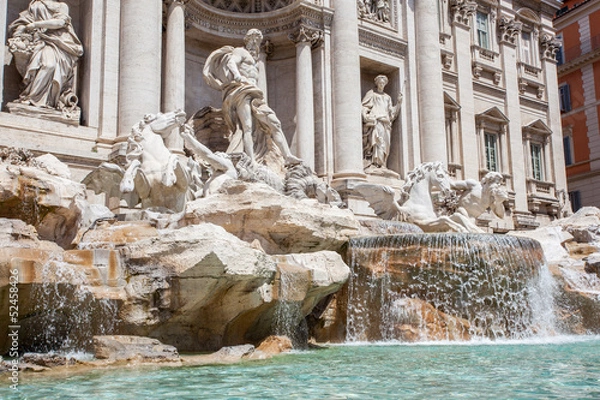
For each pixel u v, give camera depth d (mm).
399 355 11453
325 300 15219
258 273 10992
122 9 21641
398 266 15734
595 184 45344
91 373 8578
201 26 26734
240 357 10422
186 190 16391
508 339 15562
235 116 23891
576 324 17609
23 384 7758
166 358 9664
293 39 27578
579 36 46938
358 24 29500
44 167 14469
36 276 9609
